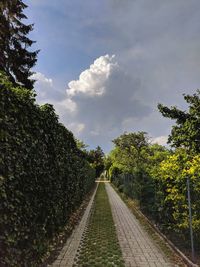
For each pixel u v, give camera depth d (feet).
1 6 84.33
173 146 40.68
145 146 128.26
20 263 19.08
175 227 30.42
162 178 33.09
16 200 17.88
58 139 31.65
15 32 90.63
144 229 41.50
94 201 77.92
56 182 30.35
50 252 28.53
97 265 25.36
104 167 300.61
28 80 93.86
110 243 33.22
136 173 62.49
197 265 24.32
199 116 38.37
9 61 90.38
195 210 26.12
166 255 28.53
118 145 147.84
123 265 25.44
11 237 17.11
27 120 20.51
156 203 39.11
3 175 16.53
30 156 21.02
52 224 28.60
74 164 47.42
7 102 17.39
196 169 26.81
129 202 74.90
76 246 31.65
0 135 16.17
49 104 27.86
